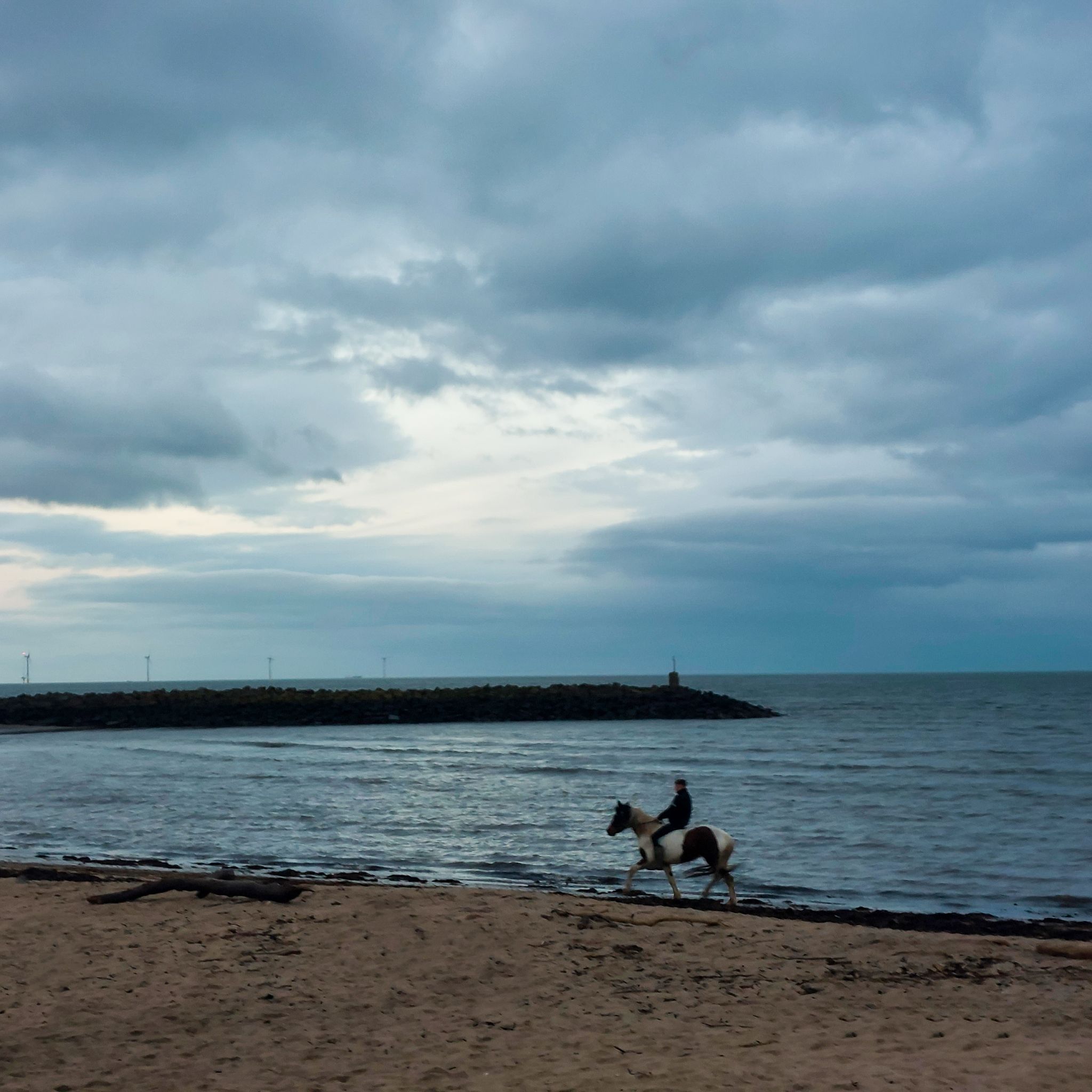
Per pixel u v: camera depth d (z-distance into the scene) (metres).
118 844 23.03
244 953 10.64
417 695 85.88
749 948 11.28
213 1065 7.63
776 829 24.94
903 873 19.31
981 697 128.00
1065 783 35.31
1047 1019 8.69
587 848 22.38
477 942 11.19
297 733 68.56
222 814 27.84
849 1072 7.36
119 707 79.88
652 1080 7.29
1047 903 16.86
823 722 77.00
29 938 11.21
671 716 83.25
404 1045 8.12
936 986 9.82
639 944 11.31
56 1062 7.64
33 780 37.53
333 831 24.80
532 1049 8.03
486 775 39.09
